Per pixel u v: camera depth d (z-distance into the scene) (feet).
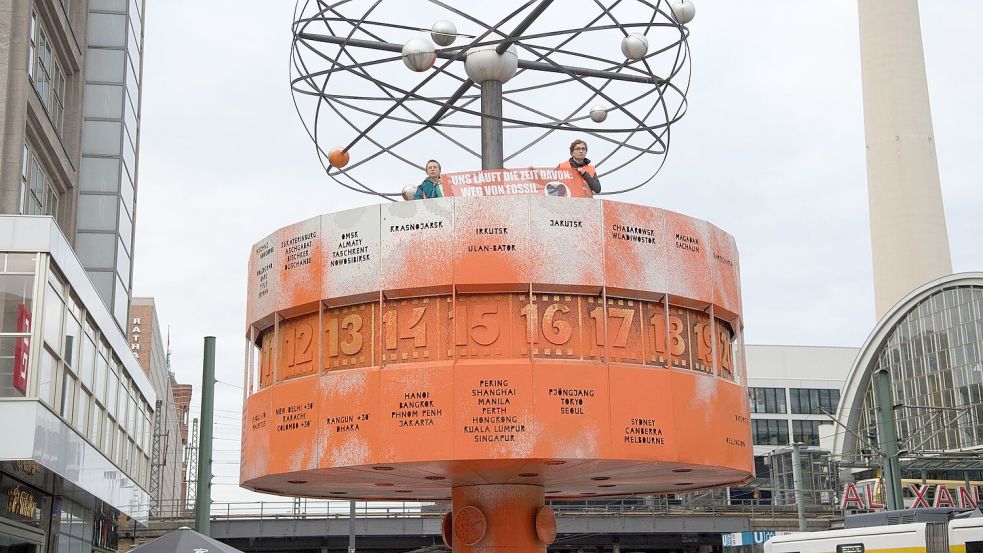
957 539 88.38
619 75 75.05
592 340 60.23
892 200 419.95
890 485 160.86
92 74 184.24
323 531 234.58
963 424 299.99
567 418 58.23
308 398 62.44
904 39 429.79
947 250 417.28
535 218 60.59
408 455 58.18
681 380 62.03
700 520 257.14
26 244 91.35
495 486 69.72
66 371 104.01
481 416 58.03
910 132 422.82
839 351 449.48
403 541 262.26
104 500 128.98
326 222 64.03
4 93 125.90
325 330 63.26
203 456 115.96
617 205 62.18
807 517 260.62
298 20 71.67
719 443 63.21
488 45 72.90
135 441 165.68
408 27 68.69
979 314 300.40
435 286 60.08
